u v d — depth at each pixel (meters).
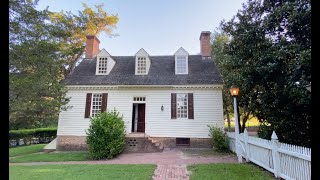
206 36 18.45
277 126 9.15
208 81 15.49
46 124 14.18
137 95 15.89
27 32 11.47
